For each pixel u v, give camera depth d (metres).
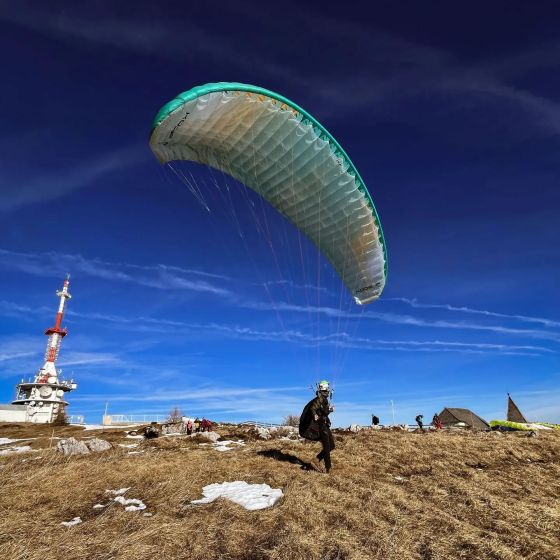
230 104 8.06
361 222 10.44
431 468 8.67
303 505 5.74
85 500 5.98
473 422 33.97
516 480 7.91
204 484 6.87
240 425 22.47
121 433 20.95
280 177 10.28
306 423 8.16
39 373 48.19
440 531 5.16
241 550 4.43
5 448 14.38
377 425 22.47
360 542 4.73
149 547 4.33
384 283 11.65
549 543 4.96
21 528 4.82
